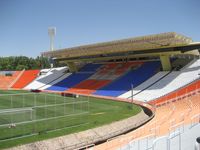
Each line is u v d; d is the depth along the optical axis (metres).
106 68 81.19
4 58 149.75
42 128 28.55
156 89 55.47
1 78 97.69
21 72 103.19
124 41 55.44
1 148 22.12
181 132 16.34
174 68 62.72
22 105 44.00
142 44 56.69
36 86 87.75
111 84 68.25
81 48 66.94
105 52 71.88
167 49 59.31
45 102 47.66
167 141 13.83
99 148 21.25
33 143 23.67
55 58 93.75
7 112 31.23
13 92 72.19
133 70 71.31
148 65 70.69
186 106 35.66
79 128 29.11
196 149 7.52
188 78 54.53
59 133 26.91
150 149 14.78
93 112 40.03
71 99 53.06
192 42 55.50
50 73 96.81
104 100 55.28
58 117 34.06
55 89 79.12
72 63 89.56
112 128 30.64
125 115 37.78
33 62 151.62
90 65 89.44
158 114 35.03
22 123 29.52
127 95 58.09
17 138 24.88
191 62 62.97
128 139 20.94
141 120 34.34
